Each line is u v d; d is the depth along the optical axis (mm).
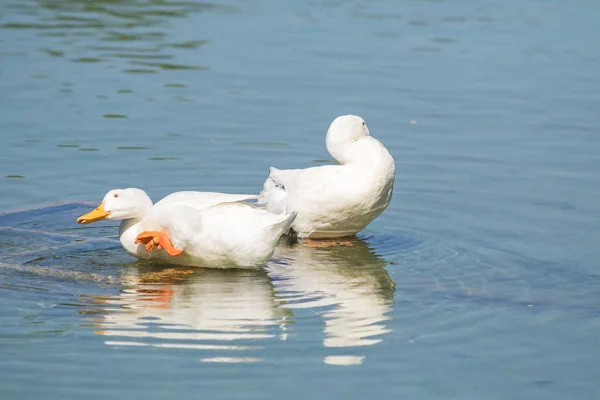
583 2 27875
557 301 10484
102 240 12398
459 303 10398
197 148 16156
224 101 18703
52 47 22312
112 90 19188
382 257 12000
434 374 8656
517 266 11594
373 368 8734
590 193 14281
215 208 11219
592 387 8500
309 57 21922
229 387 8281
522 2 27938
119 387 8242
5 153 15609
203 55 21922
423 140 16812
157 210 11031
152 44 22797
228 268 11422
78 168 15078
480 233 12812
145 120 17500
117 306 10062
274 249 11398
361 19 25703
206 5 27344
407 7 27328
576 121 17844
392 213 13672
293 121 17641
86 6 27062
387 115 18094
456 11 26781
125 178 14734
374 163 12445
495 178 15008
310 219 12562
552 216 13375
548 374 8734
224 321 9711
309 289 10789
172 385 8289
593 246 12242
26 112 17672
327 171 12562
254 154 15984
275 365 8719
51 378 8383
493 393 8344
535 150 16328
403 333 9547
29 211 13367
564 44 23297
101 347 9008
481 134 17141
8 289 10477
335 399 8125
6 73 20094
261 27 24625
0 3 27156
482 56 22250
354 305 10273
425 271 11477
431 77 20531
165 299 10312
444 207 13844
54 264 11398
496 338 9484
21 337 9195
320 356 8930
